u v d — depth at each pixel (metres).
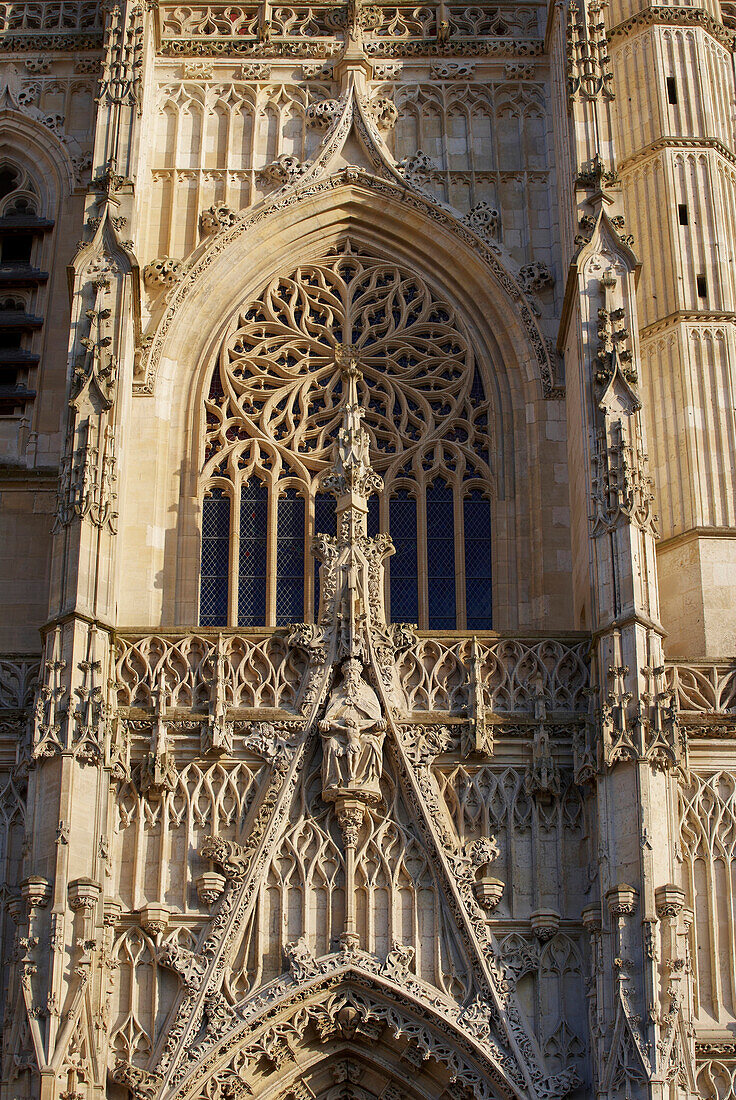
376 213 60.84
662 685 48.75
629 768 47.72
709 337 56.97
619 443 51.59
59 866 46.12
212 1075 46.28
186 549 55.94
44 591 55.12
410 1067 47.72
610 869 47.03
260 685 50.72
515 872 48.78
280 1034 46.81
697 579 53.72
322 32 63.72
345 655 50.53
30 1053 44.25
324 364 59.28
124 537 55.25
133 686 50.56
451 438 58.06
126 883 48.28
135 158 57.25
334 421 58.34
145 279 58.75
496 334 59.09
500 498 56.84
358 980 47.28
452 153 61.78
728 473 55.38
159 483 56.50
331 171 60.94
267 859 48.34
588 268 54.56
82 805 47.28
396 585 56.28
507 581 55.78
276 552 56.44
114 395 52.44
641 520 50.81
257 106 62.22
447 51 63.16
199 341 58.81
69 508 50.88
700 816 49.72
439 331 59.59
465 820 49.47
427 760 49.69
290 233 60.47
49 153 62.22
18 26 64.19
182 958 47.28
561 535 55.78
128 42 59.12
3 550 55.50
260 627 51.53
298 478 57.38
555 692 50.78
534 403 57.56
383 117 62.12
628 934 45.91
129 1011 46.81
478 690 50.38
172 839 48.97
